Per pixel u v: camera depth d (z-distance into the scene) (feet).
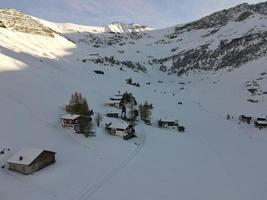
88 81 579.07
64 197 208.74
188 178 264.31
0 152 246.06
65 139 301.02
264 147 382.01
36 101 369.09
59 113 359.66
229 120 511.40
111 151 298.35
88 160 270.67
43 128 307.78
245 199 239.91
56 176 232.94
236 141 397.60
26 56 585.63
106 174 250.78
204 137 399.65
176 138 376.48
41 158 240.73
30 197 200.95
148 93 643.45
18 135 278.67
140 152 308.40
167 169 276.62
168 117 474.08
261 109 566.36
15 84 397.19
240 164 314.35
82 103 360.89
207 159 317.22
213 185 257.14
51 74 513.45
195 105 611.06
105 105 454.81
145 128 398.42
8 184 210.59
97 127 352.49
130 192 227.61
